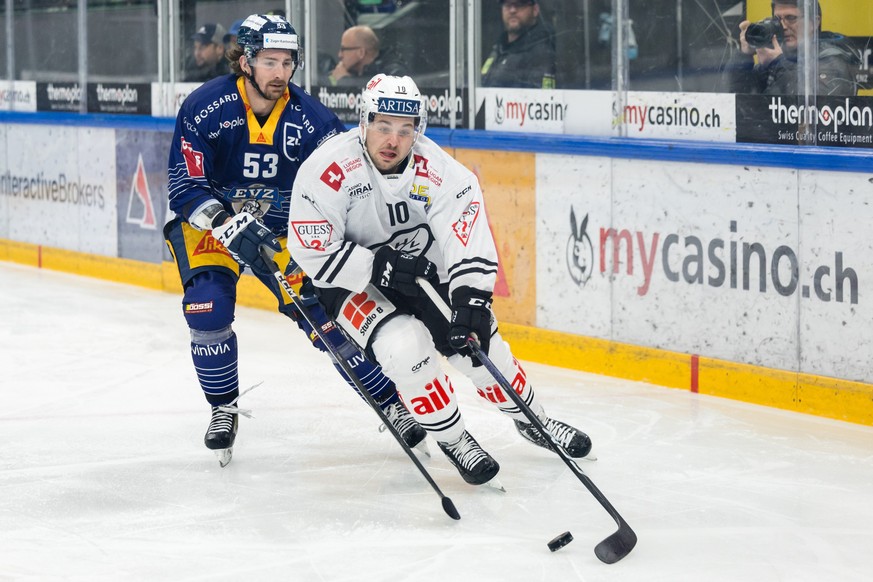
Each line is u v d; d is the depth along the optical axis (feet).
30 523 32.99
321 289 34.55
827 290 42.78
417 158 33.09
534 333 53.21
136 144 71.00
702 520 32.58
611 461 38.06
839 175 41.96
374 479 36.55
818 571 28.91
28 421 43.52
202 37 66.95
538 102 53.11
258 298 65.41
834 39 42.39
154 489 35.83
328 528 32.30
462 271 32.55
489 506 33.86
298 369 51.08
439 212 33.04
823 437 40.47
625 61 49.44
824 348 43.09
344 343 37.50
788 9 43.60
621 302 49.73
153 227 70.64
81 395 47.16
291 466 37.99
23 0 78.02
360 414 44.06
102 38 72.95
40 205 78.84
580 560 29.71
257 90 36.24
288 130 37.09
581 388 47.93
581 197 50.78
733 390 45.75
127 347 55.57
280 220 38.65
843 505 33.71
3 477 37.06
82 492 35.58
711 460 38.06
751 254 44.96
